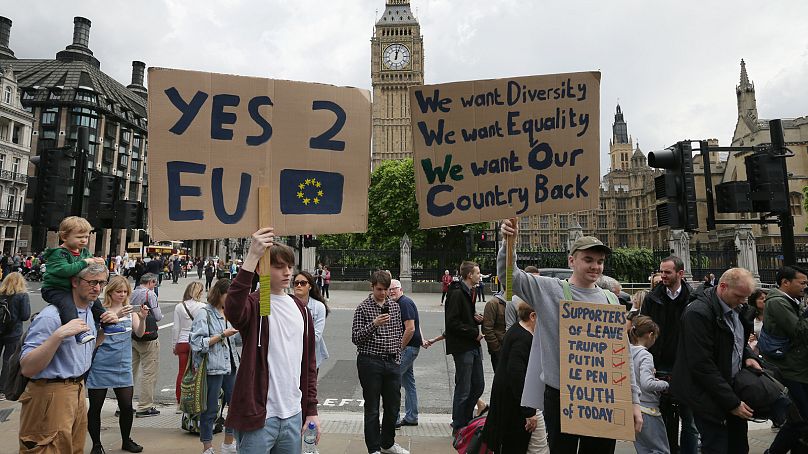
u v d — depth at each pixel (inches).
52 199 341.4
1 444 214.1
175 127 138.0
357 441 228.8
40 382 147.1
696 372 159.9
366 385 203.5
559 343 135.6
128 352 215.5
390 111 3671.3
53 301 151.8
